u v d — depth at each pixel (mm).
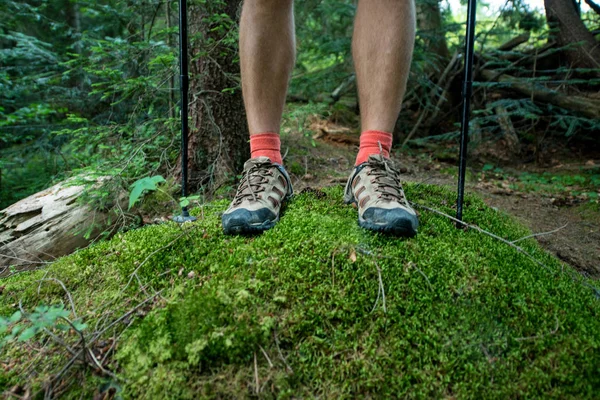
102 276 1326
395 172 1424
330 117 4227
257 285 1131
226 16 2133
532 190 3066
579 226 2262
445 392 920
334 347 1006
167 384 948
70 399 975
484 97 4379
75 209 2035
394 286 1128
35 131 3715
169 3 2533
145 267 1300
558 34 4105
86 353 1035
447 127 4668
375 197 1323
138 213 2145
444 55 4777
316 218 1441
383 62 1378
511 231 1567
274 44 1434
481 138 4152
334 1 3842
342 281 1148
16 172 3908
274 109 1524
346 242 1267
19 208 2100
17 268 1848
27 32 4426
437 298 1104
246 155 2533
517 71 4488
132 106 3010
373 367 960
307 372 968
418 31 3715
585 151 4105
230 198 2180
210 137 2385
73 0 3297
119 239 1487
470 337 1017
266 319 1041
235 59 2320
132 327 1104
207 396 920
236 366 975
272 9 1399
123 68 2658
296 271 1179
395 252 1236
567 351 976
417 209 1594
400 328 1030
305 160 2982
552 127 4293
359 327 1040
